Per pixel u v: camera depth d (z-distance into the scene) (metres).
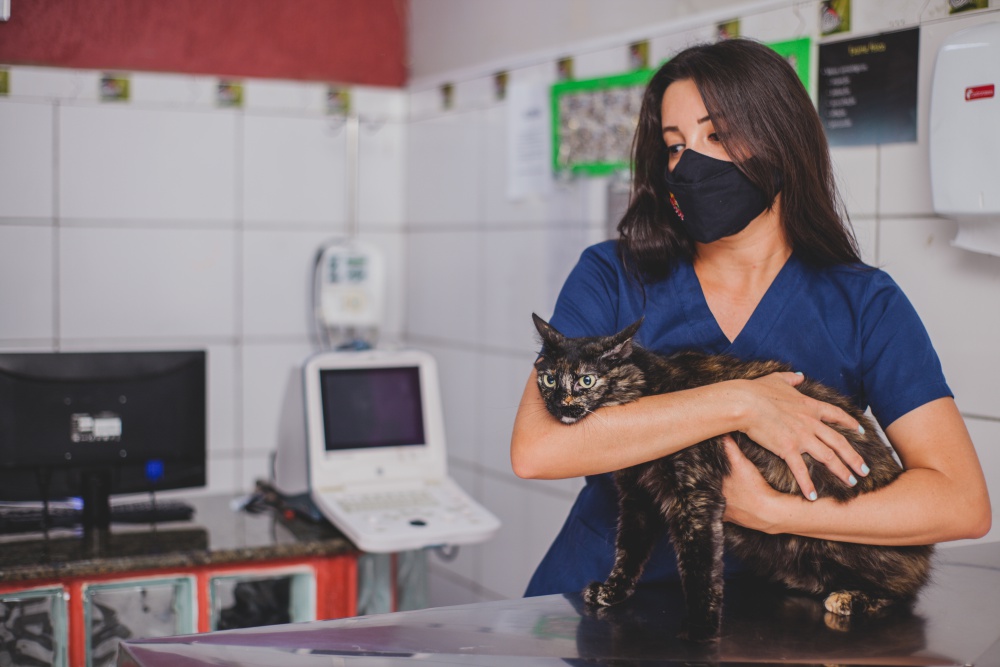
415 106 3.81
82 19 3.34
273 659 1.12
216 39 3.54
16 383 2.37
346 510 2.41
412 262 3.88
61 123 3.32
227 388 3.62
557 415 1.31
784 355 1.43
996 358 1.76
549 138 3.00
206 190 3.55
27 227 3.30
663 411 1.24
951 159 1.70
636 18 2.63
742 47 1.35
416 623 1.26
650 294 1.51
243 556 2.29
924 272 1.89
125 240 3.44
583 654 1.12
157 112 3.46
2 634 2.12
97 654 2.20
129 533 2.44
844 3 2.03
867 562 1.33
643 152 1.47
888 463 1.34
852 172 2.03
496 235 3.29
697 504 1.27
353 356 2.62
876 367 1.37
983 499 1.25
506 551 3.28
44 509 2.44
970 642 1.16
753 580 1.40
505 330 3.26
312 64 3.71
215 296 3.59
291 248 3.71
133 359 2.48
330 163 3.76
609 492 1.56
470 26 3.41
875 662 1.10
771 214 1.42
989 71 1.64
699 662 1.10
